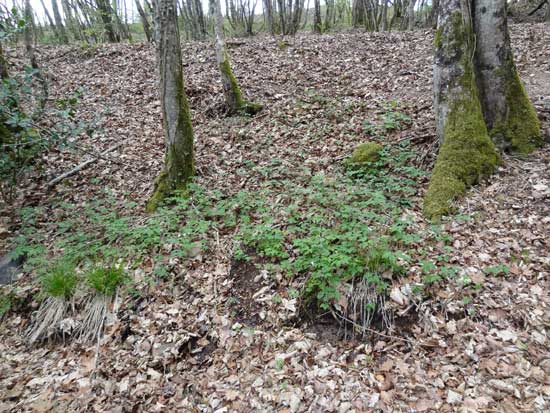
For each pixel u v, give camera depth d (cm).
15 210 638
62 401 382
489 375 334
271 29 1988
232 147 783
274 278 464
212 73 1159
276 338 417
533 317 367
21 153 635
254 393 366
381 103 842
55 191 694
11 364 433
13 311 490
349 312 418
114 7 1872
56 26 2162
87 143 841
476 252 439
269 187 634
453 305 393
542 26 1241
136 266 509
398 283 422
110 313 467
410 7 1630
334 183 595
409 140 669
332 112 838
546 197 484
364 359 383
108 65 1311
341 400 345
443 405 321
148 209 624
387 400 336
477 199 511
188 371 402
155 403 373
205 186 654
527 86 786
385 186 578
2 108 568
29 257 544
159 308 466
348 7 2378
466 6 534
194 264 507
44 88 678
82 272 505
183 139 638
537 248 429
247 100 963
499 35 558
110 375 407
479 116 550
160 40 597
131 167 756
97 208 634
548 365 328
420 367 358
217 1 880
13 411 375
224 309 456
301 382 368
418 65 1041
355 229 479
